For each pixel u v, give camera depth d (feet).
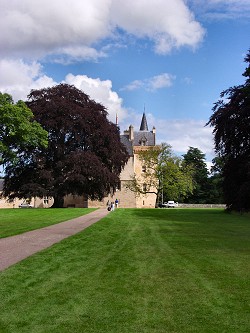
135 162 261.03
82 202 236.63
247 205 112.68
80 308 21.26
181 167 205.77
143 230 61.52
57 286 25.48
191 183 206.18
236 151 121.19
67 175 152.05
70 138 160.25
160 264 32.73
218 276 28.27
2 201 266.16
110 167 166.91
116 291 24.48
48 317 19.88
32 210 120.26
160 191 208.33
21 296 23.21
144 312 20.68
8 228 61.31
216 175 279.69
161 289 24.91
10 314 20.24
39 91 163.73
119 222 77.20
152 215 103.71
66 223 72.69
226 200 120.06
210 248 41.73
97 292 24.23
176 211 128.06
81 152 152.66
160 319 19.66
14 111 125.29
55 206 162.20
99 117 161.48
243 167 112.16
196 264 32.68
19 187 159.33
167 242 46.78
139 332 18.11
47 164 157.58
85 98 168.76
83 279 27.43
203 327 18.62
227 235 54.65
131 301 22.50
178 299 22.82
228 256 36.55
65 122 152.15
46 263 32.53
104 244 44.60
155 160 201.87
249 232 58.95
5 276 27.48
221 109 121.80
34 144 135.95
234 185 117.19
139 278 27.78
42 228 62.39
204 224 74.49
